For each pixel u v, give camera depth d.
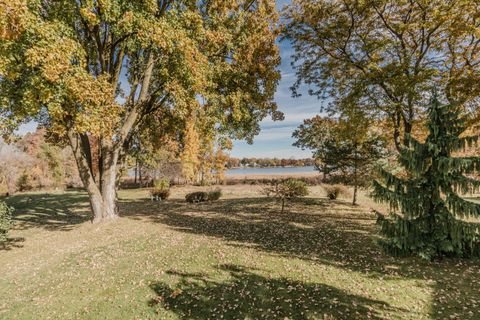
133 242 11.17
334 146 20.44
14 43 8.61
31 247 10.99
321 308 5.80
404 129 14.18
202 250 9.86
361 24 14.05
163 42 10.74
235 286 6.98
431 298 5.98
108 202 14.87
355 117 14.02
